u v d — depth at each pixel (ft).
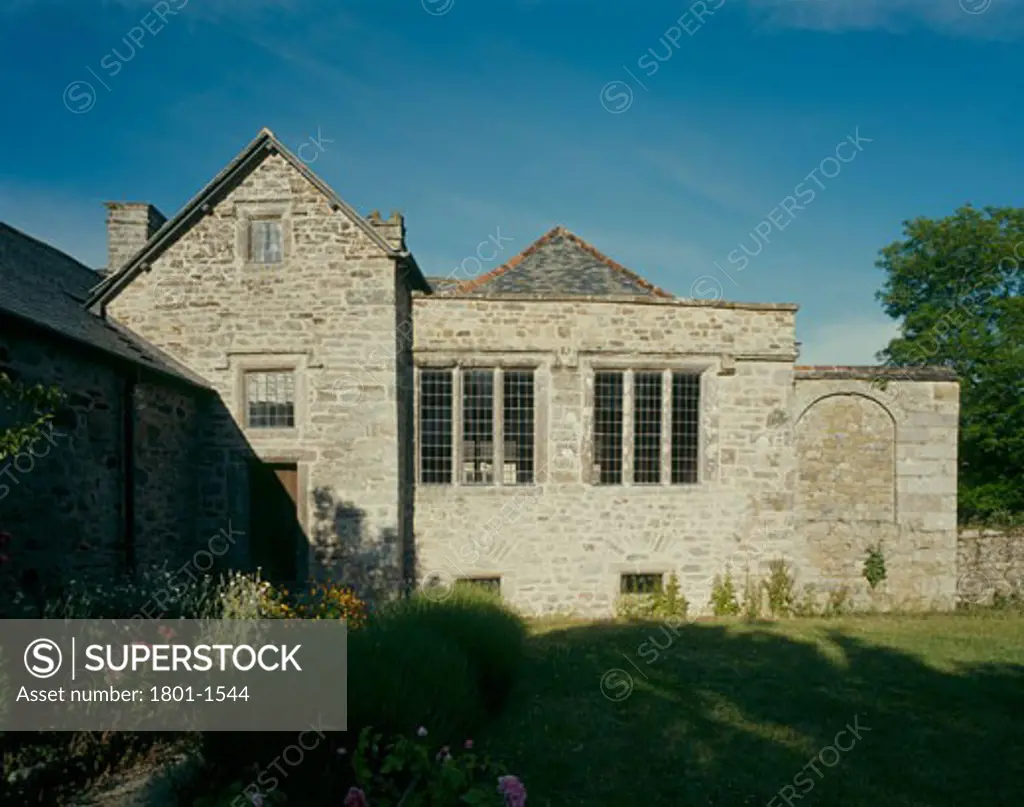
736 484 43.11
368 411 38.24
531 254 49.96
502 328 41.63
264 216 38.68
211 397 38.52
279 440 38.29
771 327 43.68
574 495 41.93
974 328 60.90
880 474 44.39
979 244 64.18
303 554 37.93
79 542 28.45
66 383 27.68
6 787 15.57
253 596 24.64
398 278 39.22
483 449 41.83
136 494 32.55
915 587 44.16
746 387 43.34
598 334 42.14
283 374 38.88
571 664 29.76
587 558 41.96
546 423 41.78
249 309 38.52
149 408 33.78
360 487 38.14
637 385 42.80
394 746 14.44
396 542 38.14
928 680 27.35
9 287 27.84
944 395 44.45
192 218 38.65
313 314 38.34
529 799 17.44
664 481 42.68
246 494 38.47
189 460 37.86
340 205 38.04
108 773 17.74
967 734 21.68
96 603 24.14
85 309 35.32
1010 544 45.73
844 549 44.04
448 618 24.44
